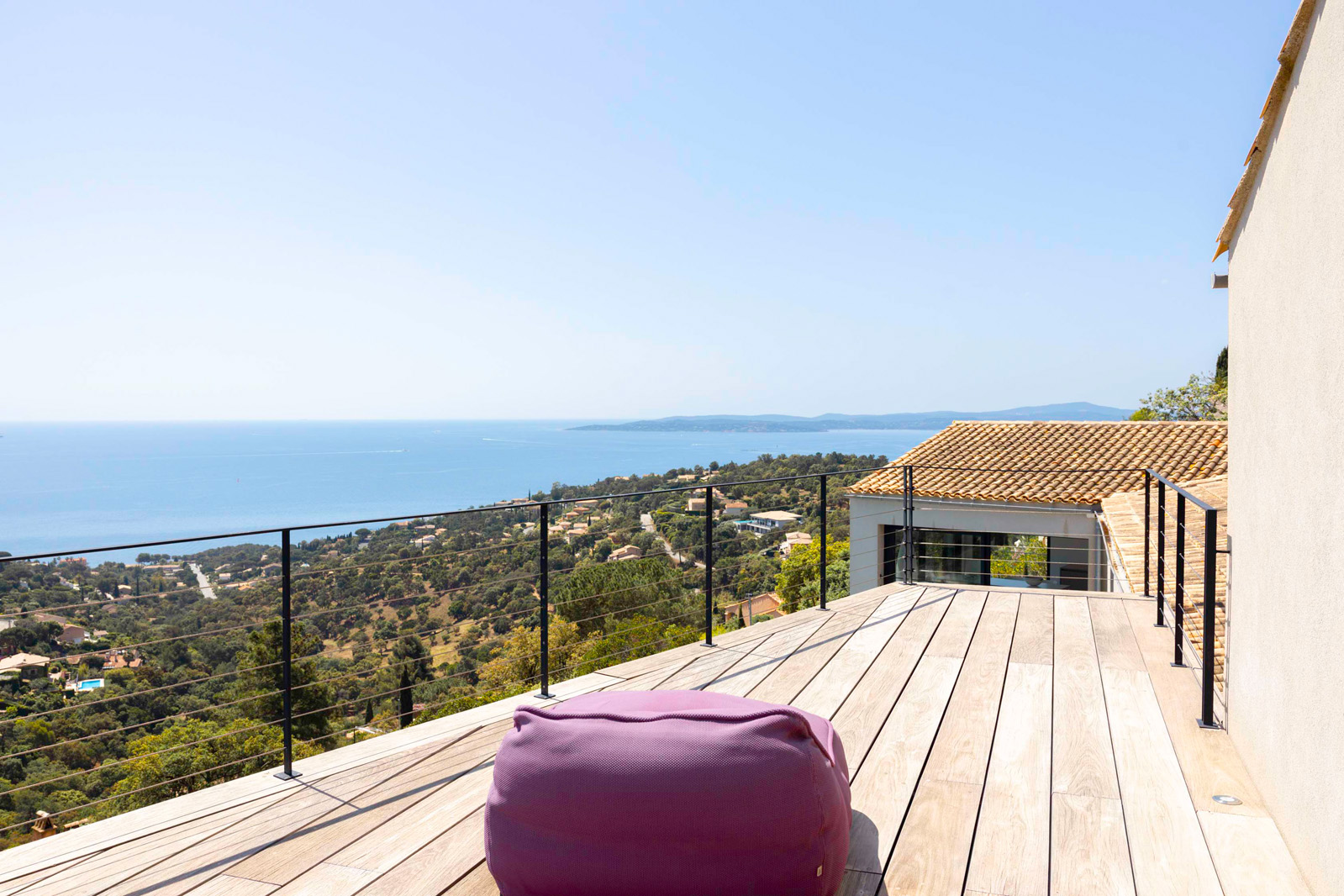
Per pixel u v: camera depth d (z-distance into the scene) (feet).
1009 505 41.50
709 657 14.20
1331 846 5.93
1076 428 51.26
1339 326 5.90
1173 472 41.09
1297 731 6.95
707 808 5.57
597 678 13.02
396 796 8.61
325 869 6.98
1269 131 8.25
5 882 6.78
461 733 10.62
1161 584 16.44
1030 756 9.50
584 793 5.74
